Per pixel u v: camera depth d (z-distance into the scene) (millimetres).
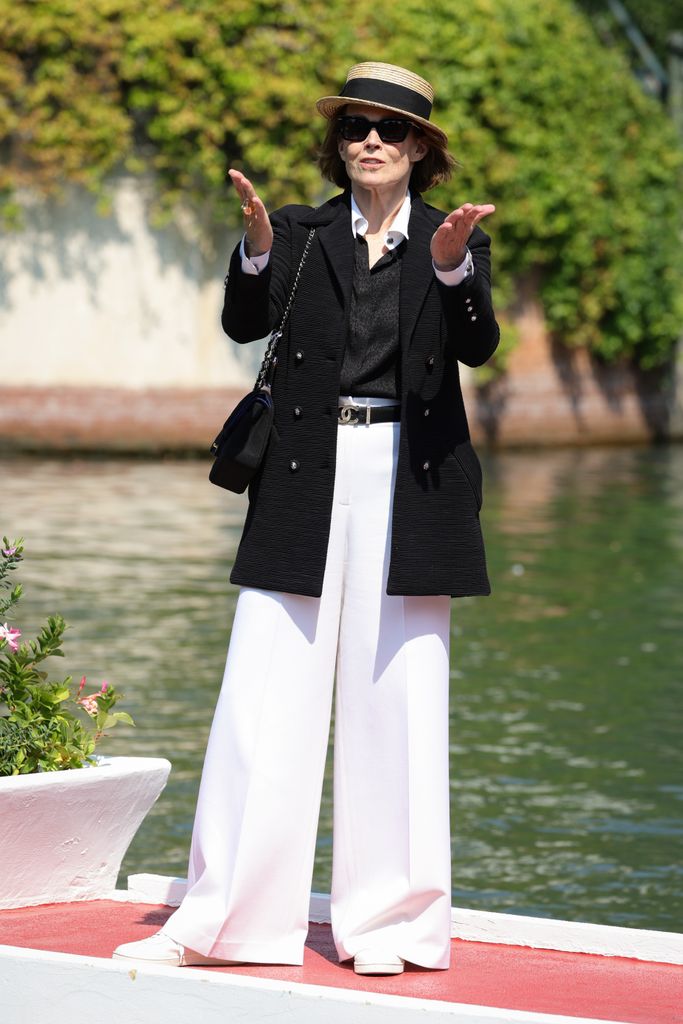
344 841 6930
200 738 13719
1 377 35500
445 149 7105
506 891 10641
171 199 35781
